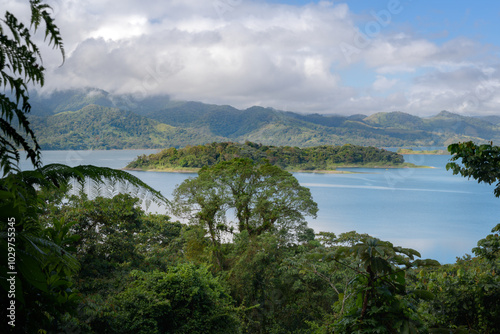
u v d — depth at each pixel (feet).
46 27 4.72
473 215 233.14
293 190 74.38
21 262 4.70
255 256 58.29
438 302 15.47
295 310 54.24
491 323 14.84
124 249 50.19
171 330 36.63
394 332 9.84
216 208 71.41
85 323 27.32
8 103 4.62
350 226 187.93
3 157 4.69
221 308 40.01
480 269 17.71
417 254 10.05
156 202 6.38
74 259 6.42
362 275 10.83
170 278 38.01
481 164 15.69
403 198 283.38
